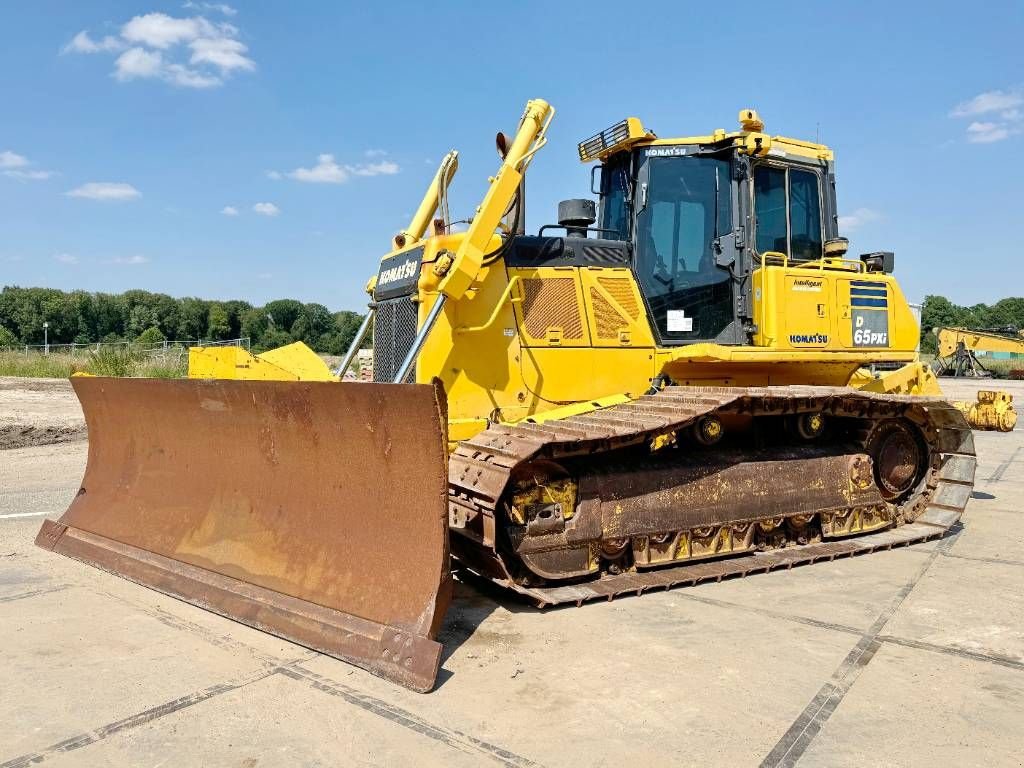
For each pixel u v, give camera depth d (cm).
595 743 327
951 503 707
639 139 654
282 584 464
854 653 424
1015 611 494
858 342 704
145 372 2184
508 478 475
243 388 505
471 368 592
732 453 607
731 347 624
